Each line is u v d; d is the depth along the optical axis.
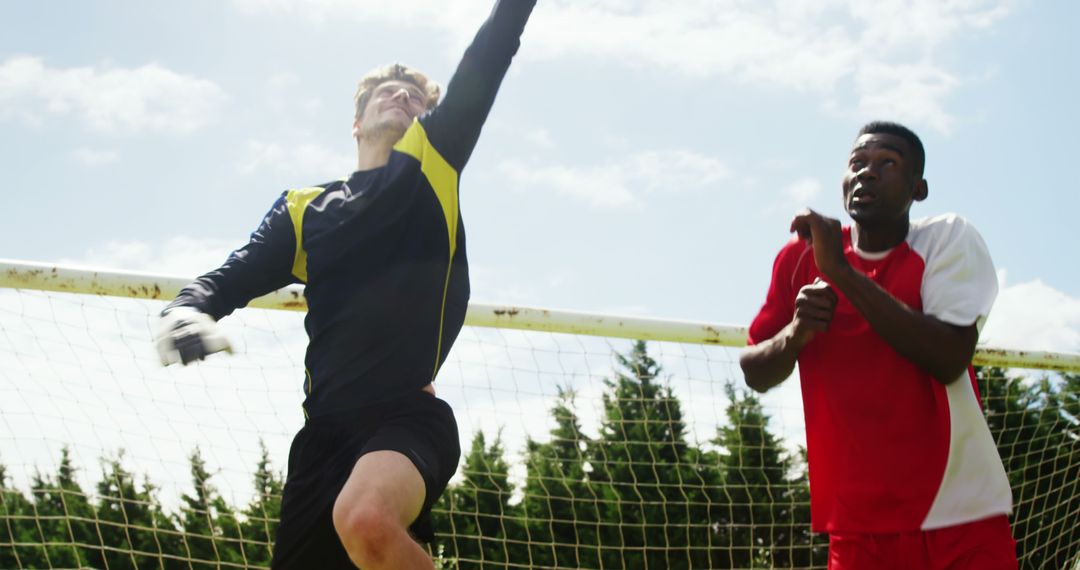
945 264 2.78
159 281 3.92
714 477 11.99
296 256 2.60
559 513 11.82
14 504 8.83
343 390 2.37
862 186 2.84
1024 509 8.20
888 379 2.77
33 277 3.85
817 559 11.84
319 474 2.36
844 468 2.79
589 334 4.30
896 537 2.71
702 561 11.91
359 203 2.49
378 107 2.76
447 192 2.49
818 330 2.77
